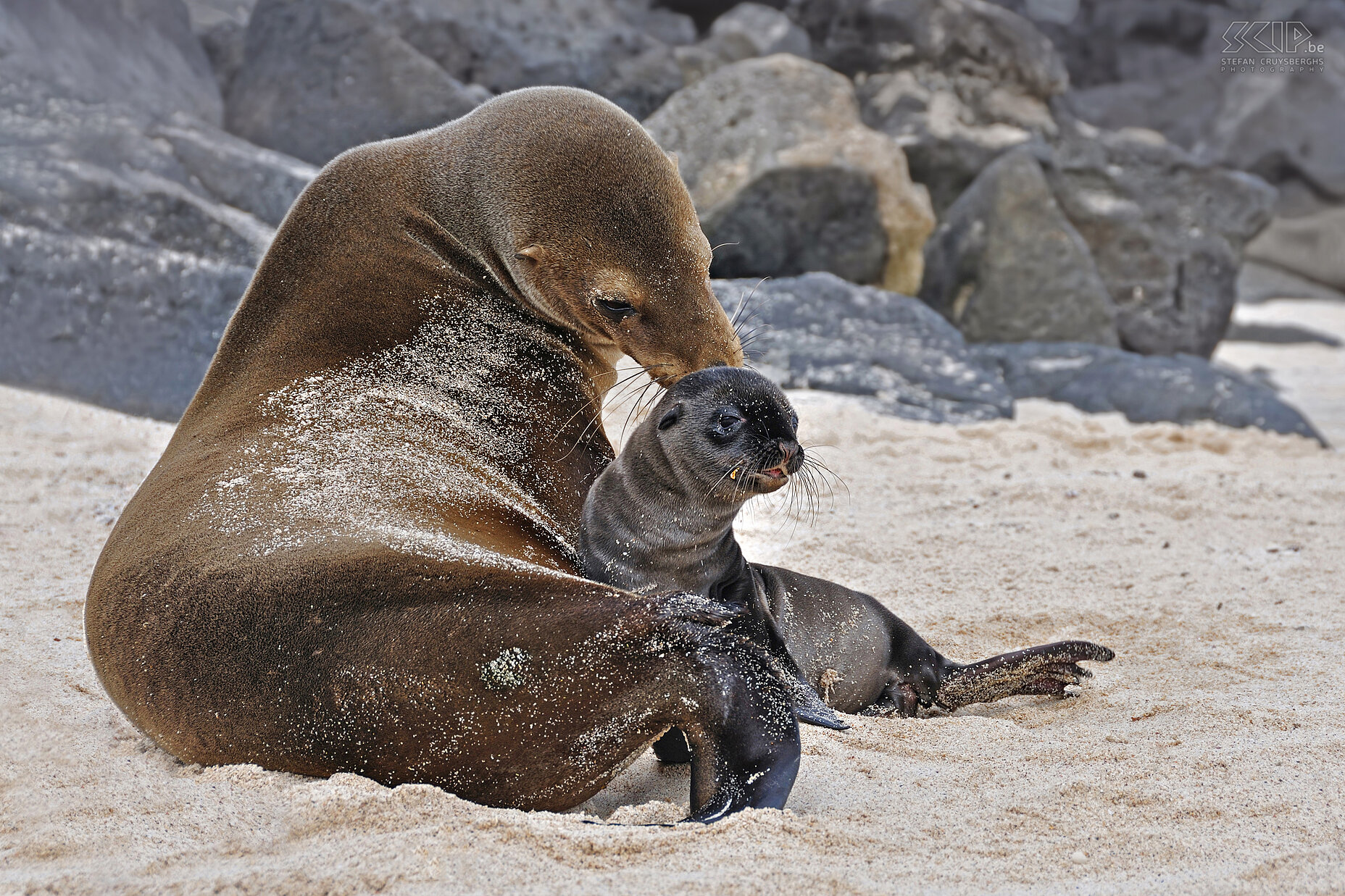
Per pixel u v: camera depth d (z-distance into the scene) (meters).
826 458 23.47
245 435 10.08
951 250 36.97
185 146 32.12
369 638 7.95
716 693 7.72
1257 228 41.16
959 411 28.77
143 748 9.30
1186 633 13.45
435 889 6.71
